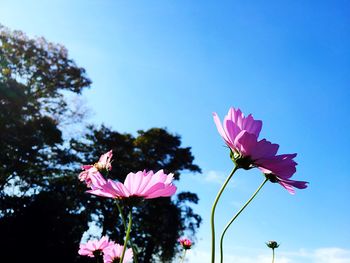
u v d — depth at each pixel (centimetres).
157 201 2831
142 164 3052
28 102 2323
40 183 2347
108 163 176
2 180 2188
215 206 95
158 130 3216
